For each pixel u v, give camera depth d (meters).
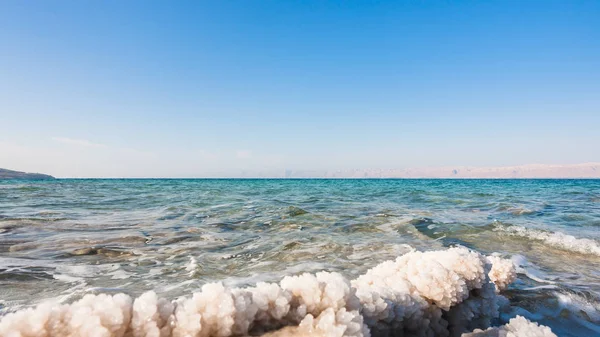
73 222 8.94
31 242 6.35
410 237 7.27
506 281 3.70
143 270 4.69
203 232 7.65
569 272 4.92
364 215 10.73
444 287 2.59
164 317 1.64
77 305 1.54
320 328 1.76
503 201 16.78
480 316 2.81
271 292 1.91
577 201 16.77
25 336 1.36
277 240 6.81
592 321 3.29
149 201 15.87
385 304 2.20
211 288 1.78
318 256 5.55
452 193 23.59
